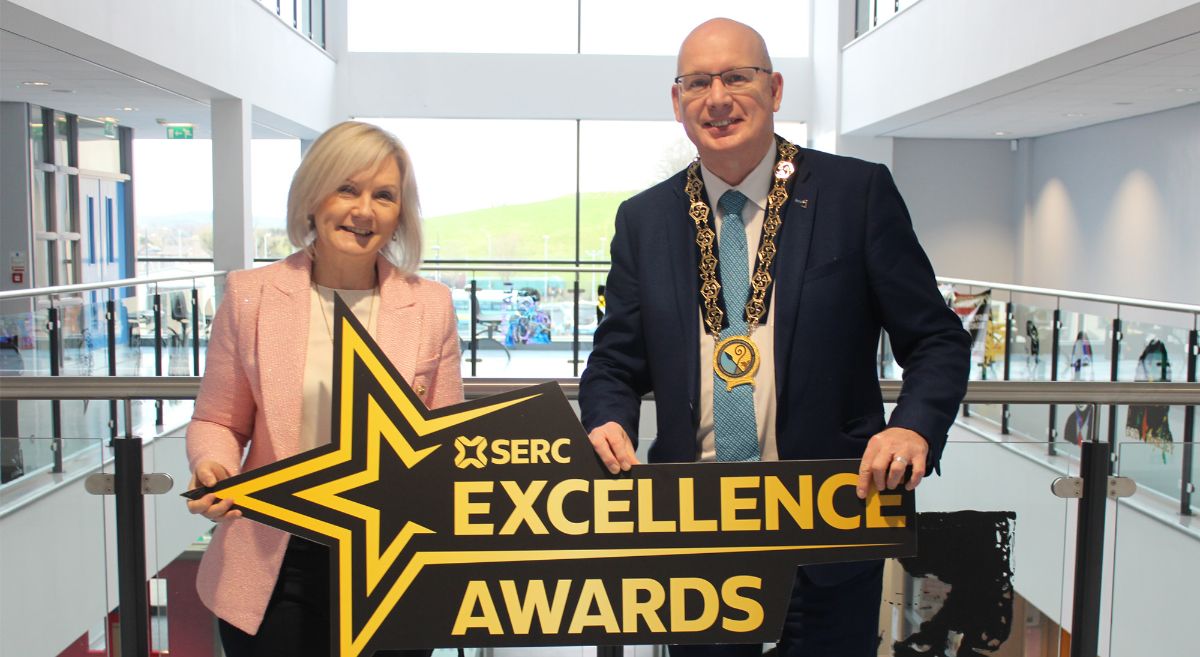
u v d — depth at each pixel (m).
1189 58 7.00
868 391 1.73
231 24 9.09
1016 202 12.57
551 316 9.55
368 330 1.78
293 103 11.02
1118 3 6.18
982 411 3.06
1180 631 2.18
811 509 1.60
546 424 1.61
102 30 6.50
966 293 8.38
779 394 1.67
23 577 2.05
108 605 2.04
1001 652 2.09
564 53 12.45
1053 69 7.50
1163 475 2.15
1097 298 6.37
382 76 12.55
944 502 2.07
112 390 2.09
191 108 10.10
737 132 1.66
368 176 1.69
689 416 1.71
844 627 1.74
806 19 13.19
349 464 1.60
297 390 1.70
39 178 9.76
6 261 9.30
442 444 1.61
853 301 1.67
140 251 12.74
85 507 2.04
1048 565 2.10
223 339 1.74
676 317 1.72
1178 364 5.71
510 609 1.61
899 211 1.69
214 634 2.04
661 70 12.48
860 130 11.72
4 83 8.38
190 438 1.71
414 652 1.74
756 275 1.70
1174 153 9.38
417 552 1.61
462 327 9.46
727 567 1.61
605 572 1.61
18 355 5.64
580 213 13.09
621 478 1.60
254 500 1.59
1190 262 9.09
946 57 8.95
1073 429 2.29
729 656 1.80
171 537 2.03
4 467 2.04
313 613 1.71
